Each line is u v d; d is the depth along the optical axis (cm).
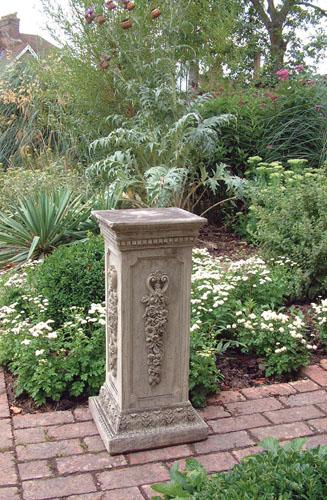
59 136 868
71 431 304
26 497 251
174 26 774
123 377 285
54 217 591
